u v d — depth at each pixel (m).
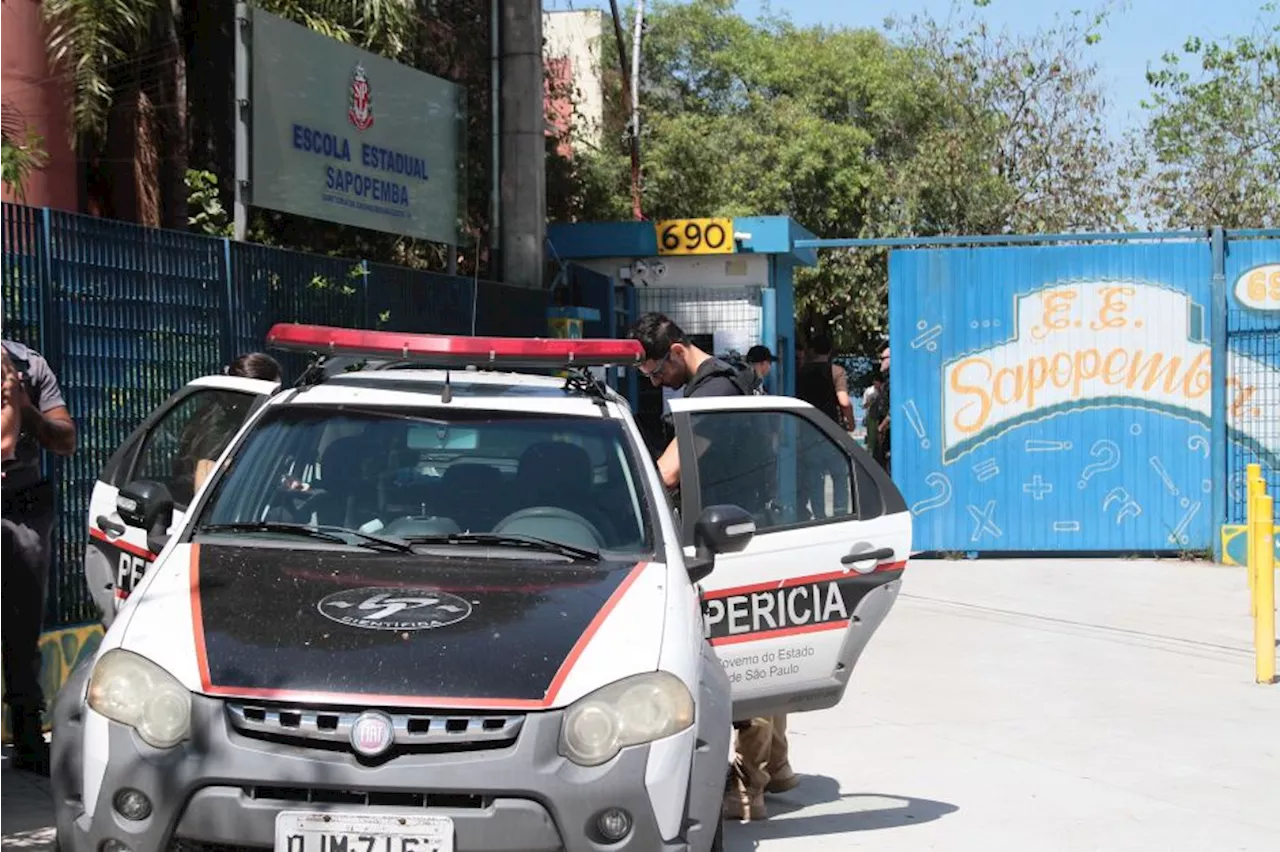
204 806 4.42
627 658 4.79
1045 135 32.91
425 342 6.13
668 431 7.43
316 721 4.48
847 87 35.19
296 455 6.09
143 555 6.93
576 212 24.12
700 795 4.82
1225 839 6.96
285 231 16.44
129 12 12.11
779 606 6.71
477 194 20.11
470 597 5.12
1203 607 13.59
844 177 32.78
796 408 6.98
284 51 12.74
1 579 7.24
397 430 6.20
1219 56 31.75
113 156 13.79
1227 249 16.33
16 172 10.52
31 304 8.27
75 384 8.59
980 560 16.77
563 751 4.54
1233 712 9.60
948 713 9.55
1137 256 16.45
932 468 16.77
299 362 10.85
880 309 33.78
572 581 5.34
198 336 9.68
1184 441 16.47
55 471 8.47
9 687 7.40
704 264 19.77
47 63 11.91
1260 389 16.30
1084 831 7.08
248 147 12.30
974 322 16.72
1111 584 14.92
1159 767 8.26
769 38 36.12
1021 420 16.67
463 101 16.12
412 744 4.46
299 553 5.53
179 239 9.55
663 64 34.56
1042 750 8.63
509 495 5.97
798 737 8.95
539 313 16.02
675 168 29.31
